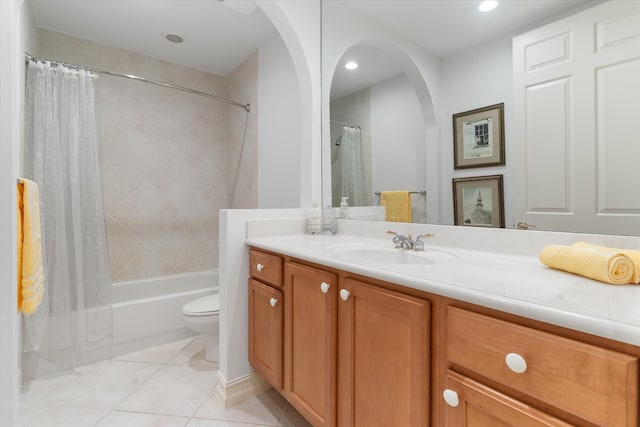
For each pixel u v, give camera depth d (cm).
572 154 97
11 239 89
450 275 80
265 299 144
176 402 155
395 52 151
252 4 196
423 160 143
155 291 261
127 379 177
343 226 180
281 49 230
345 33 174
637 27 84
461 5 126
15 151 96
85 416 144
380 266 92
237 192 288
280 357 134
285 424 140
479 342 66
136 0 198
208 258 298
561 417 55
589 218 94
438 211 137
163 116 274
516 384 60
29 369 175
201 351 213
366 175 169
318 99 187
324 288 108
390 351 87
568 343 53
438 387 76
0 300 87
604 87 90
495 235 116
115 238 252
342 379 104
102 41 246
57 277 184
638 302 57
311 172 184
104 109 246
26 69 182
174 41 246
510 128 112
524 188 109
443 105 133
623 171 88
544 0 102
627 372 47
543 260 88
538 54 104
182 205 284
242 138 279
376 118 163
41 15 212
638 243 85
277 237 164
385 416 89
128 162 257
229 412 148
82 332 191
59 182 187
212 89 301
